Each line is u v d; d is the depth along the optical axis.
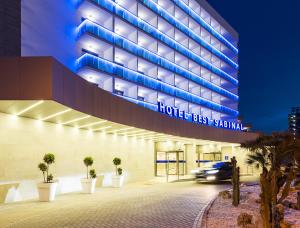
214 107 67.88
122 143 30.75
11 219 11.79
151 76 49.88
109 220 11.62
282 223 10.71
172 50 54.72
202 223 11.09
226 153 52.62
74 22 35.62
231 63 78.06
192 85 61.88
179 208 14.47
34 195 18.22
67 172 22.06
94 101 18.33
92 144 25.62
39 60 12.71
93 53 37.50
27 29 26.52
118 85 43.16
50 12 30.38
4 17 24.08
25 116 17.73
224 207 15.15
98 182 25.86
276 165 14.77
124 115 23.12
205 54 67.94
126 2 45.34
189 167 46.50
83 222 11.25
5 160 16.38
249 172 48.81
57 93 13.24
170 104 54.19
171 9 56.84
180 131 34.84
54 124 20.80
